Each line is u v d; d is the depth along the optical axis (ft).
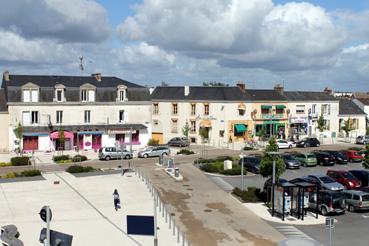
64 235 43.34
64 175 140.05
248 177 143.33
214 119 230.89
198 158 178.09
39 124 191.62
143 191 119.24
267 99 240.73
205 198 113.80
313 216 99.50
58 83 196.85
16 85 189.06
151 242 79.10
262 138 234.58
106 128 201.46
